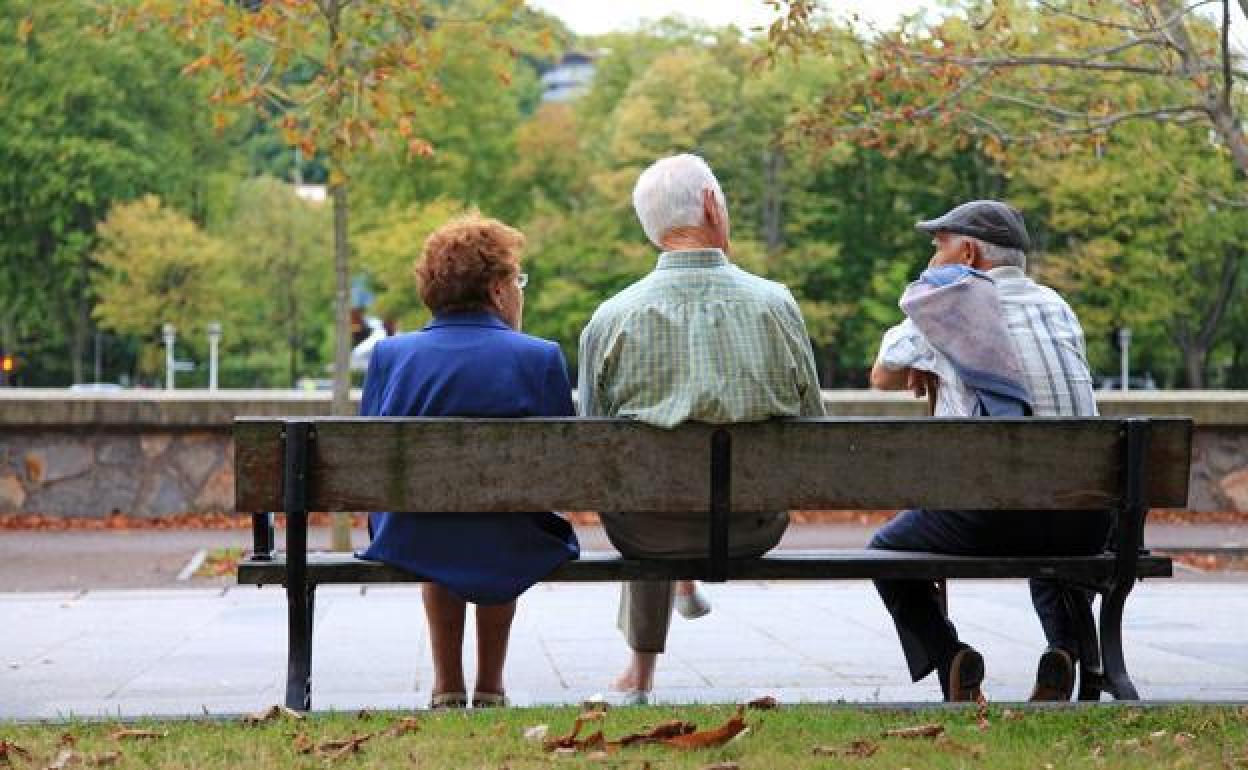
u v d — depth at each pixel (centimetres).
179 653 1669
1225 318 13662
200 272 14825
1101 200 10438
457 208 12412
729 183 13412
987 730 1006
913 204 13975
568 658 1645
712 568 1096
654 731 971
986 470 1092
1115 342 11919
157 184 15138
